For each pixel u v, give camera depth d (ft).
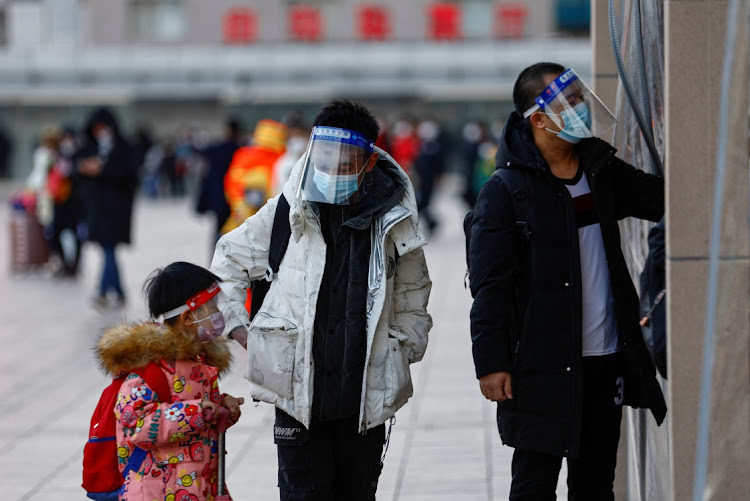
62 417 50.78
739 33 22.58
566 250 26.25
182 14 284.20
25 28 294.46
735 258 22.85
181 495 26.43
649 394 26.66
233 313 27.84
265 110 271.08
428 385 54.29
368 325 27.43
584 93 26.43
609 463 27.58
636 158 30.76
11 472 42.09
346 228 27.73
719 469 23.00
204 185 87.04
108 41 286.05
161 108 278.67
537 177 26.61
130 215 83.15
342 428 28.30
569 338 26.18
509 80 261.44
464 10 280.92
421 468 40.73
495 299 26.18
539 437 26.20
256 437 46.01
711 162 22.76
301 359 27.43
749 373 22.91
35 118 274.36
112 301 84.84
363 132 27.22
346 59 266.36
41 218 101.55
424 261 28.73
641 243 30.83
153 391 26.21
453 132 265.34
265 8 279.08
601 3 32.32
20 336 71.92
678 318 23.02
